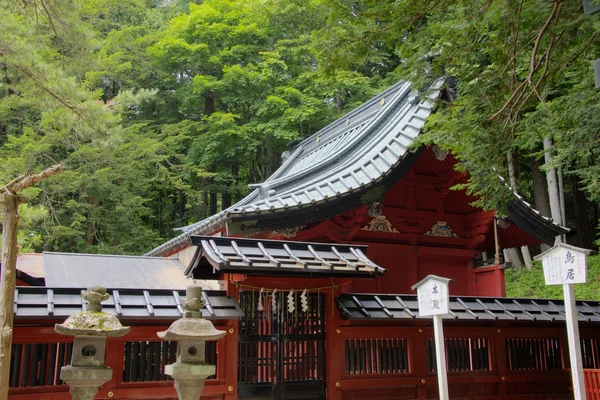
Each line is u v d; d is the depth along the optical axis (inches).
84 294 250.5
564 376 423.8
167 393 304.5
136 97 469.4
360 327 358.9
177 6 1364.4
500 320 382.9
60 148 900.0
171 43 1059.3
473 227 524.4
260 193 478.0
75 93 410.6
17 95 502.0
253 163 1207.6
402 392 367.2
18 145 764.6
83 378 233.0
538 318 398.0
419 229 506.6
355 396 352.2
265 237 425.7
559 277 293.1
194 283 435.8
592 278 761.6
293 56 1086.4
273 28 1116.5
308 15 1067.9
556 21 247.4
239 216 374.3
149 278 446.0
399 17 291.7
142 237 972.6
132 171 932.6
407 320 362.3
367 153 462.9
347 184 424.2
